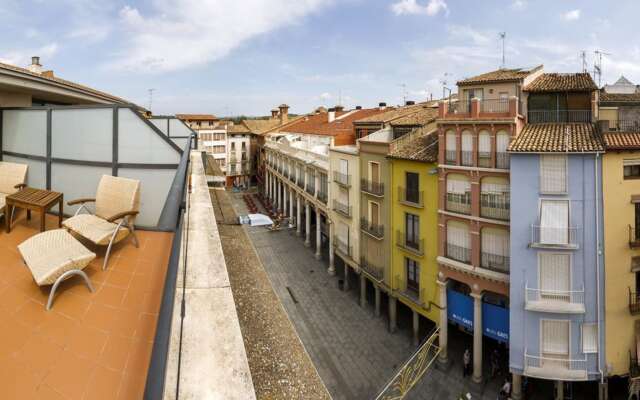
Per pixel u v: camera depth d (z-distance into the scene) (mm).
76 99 17359
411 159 25469
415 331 26656
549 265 20406
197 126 92062
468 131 22766
